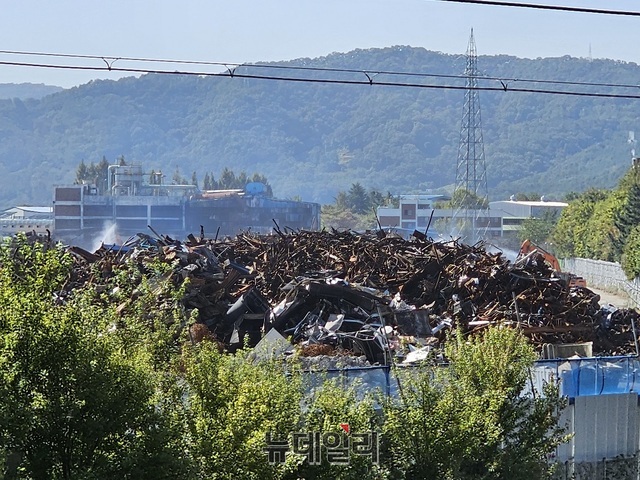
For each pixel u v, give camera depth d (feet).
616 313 204.03
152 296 86.22
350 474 74.79
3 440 60.23
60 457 64.23
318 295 170.50
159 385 74.49
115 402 65.10
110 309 74.18
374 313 171.12
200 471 69.36
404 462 83.92
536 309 195.52
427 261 211.20
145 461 64.64
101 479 63.00
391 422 84.74
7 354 62.18
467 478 87.66
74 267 194.80
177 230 652.89
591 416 118.52
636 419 121.08
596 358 122.83
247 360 79.82
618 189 523.70
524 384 96.99
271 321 164.25
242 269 199.82
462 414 86.22
